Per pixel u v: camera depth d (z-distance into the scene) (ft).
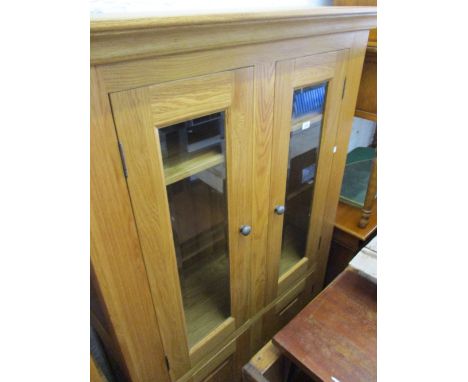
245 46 1.95
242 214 2.68
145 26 1.40
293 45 2.25
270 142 2.54
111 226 1.80
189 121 2.00
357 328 2.57
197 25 1.57
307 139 3.03
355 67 2.96
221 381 3.57
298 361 2.37
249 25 1.82
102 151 1.59
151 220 1.99
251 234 2.90
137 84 1.58
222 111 2.08
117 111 1.57
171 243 2.20
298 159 3.10
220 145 2.26
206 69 1.82
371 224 4.54
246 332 3.56
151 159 1.81
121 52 1.43
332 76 2.75
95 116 1.50
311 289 4.48
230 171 2.35
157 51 1.54
